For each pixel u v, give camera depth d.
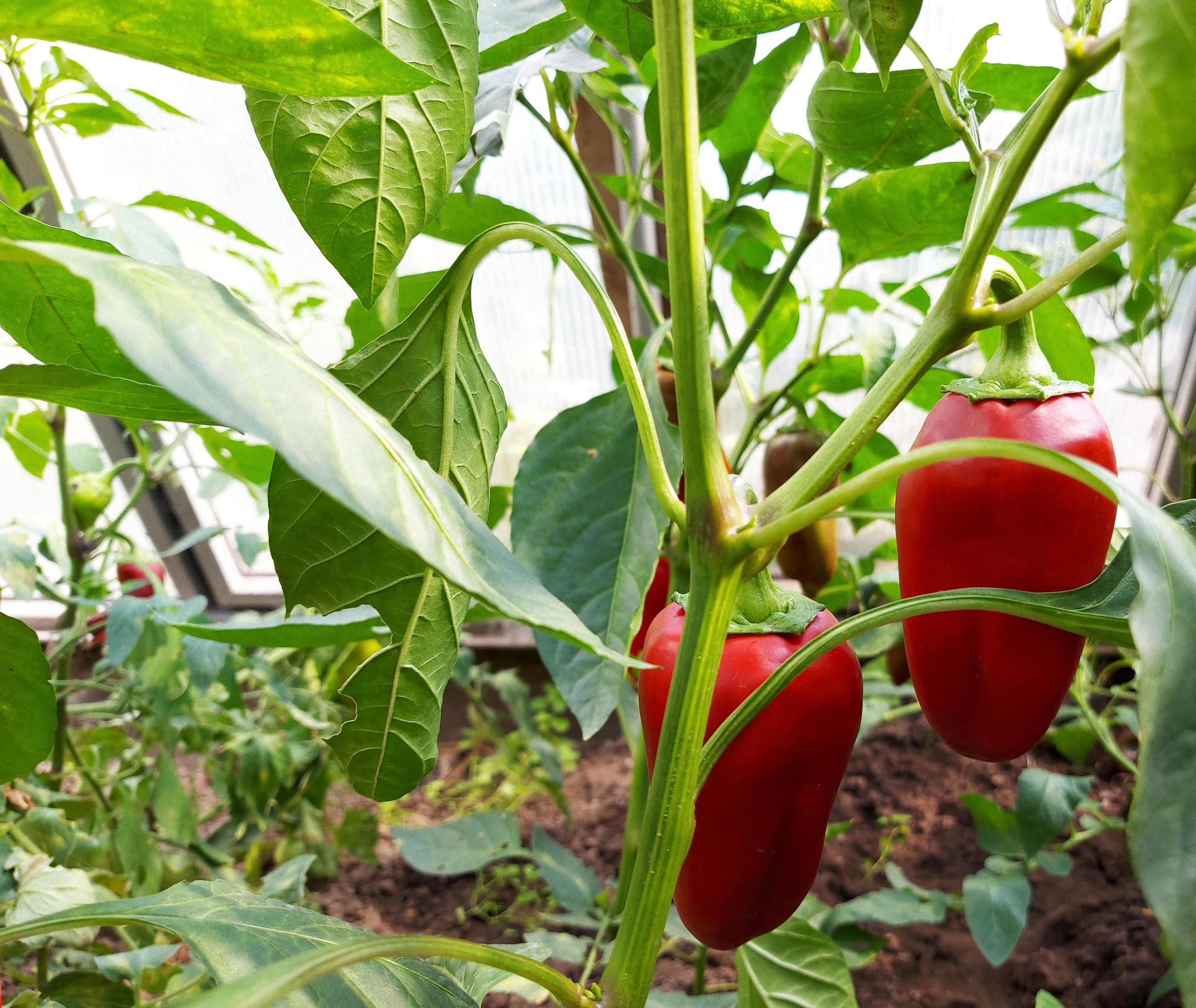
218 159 1.74
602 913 1.15
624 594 0.59
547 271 1.73
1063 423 0.43
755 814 0.44
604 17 0.56
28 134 0.90
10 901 0.79
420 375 0.49
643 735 0.47
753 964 0.78
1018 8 1.31
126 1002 0.79
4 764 0.53
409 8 0.40
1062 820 1.02
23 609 2.26
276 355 0.30
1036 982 1.08
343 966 0.32
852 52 0.77
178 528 2.11
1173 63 0.23
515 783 1.69
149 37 0.30
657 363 0.78
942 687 0.46
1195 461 1.25
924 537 0.46
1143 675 0.27
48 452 1.33
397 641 0.49
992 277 0.43
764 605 0.45
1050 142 1.45
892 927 1.21
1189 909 0.24
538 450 0.63
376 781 0.53
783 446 0.90
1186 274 1.24
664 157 0.37
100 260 0.27
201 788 1.77
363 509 0.27
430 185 0.44
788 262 0.77
